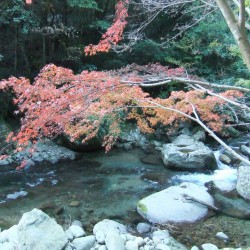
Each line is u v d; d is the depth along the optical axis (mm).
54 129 3607
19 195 6258
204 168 7590
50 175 7285
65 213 5656
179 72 3592
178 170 7625
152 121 4480
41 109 3051
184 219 5422
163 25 9711
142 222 5441
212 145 9117
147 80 2904
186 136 8961
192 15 7895
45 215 4430
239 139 9391
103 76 2992
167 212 5508
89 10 9820
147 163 8078
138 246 4637
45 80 3006
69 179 7094
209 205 5695
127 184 6879
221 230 5188
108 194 6410
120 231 5051
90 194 6398
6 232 4652
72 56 9867
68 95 2865
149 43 9422
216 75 8531
